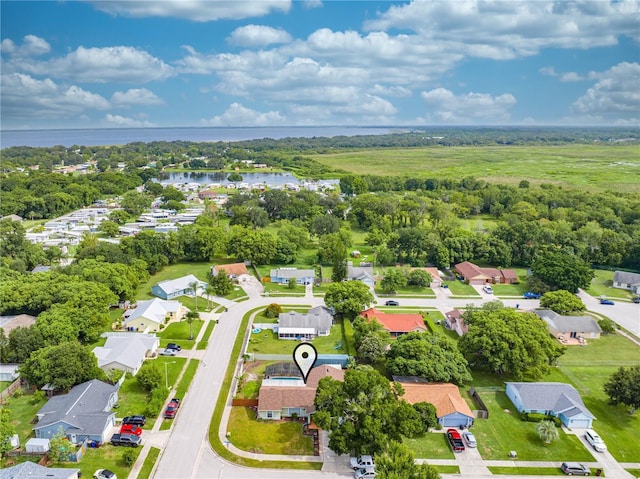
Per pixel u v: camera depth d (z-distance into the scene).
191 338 98.94
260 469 61.78
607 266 156.25
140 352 88.19
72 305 95.56
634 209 197.50
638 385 74.56
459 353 84.50
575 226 185.12
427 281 133.38
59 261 149.88
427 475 51.34
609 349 99.44
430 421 68.31
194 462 62.72
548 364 88.06
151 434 68.19
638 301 125.88
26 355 83.38
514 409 76.50
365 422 60.88
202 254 154.25
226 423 71.19
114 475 58.28
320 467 62.44
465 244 153.25
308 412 72.44
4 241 150.12
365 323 94.12
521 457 65.25
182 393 78.75
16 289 105.88
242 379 82.56
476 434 69.75
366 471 60.03
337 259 134.75
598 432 71.56
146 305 107.44
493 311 94.31
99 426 66.00
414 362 79.50
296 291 130.00
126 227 198.38
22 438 66.38
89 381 76.31
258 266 151.50
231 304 119.62
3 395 76.25
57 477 56.22
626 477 62.12
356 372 66.31
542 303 115.81
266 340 99.56
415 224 199.75
